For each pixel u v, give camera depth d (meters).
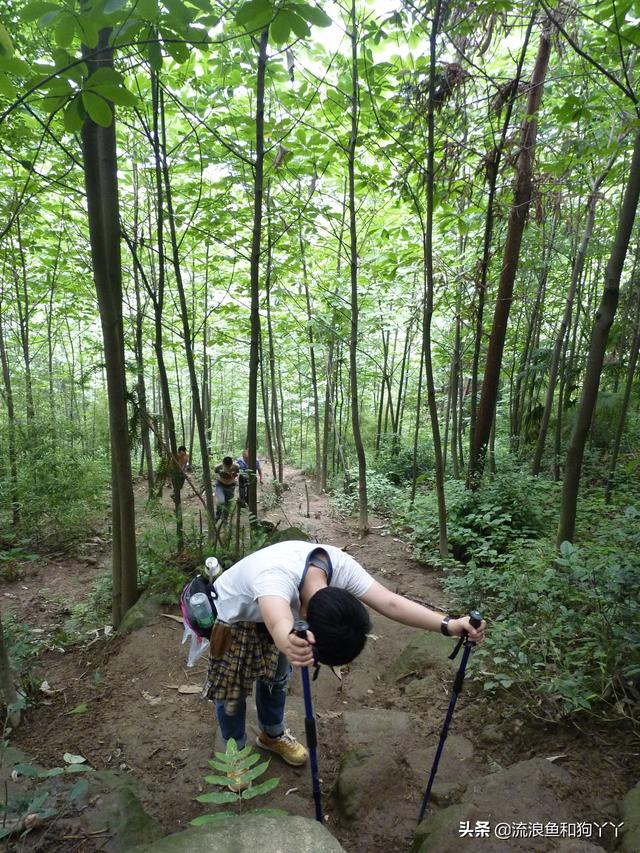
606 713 2.73
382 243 8.35
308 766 2.77
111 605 5.16
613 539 4.61
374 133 6.15
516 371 10.57
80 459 8.33
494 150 5.91
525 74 6.23
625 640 2.80
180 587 4.65
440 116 5.82
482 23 5.03
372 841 2.25
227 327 13.31
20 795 2.21
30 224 7.97
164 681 3.66
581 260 7.17
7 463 7.79
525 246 7.78
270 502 9.60
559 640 3.30
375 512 9.26
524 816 1.98
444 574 5.85
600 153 5.26
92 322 11.70
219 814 1.70
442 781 2.53
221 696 2.30
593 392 4.20
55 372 11.12
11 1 3.78
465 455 11.95
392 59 6.03
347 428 15.64
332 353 11.84
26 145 5.70
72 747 2.93
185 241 9.07
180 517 5.29
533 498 6.55
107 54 3.45
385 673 3.82
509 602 3.83
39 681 3.51
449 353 9.85
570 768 2.40
